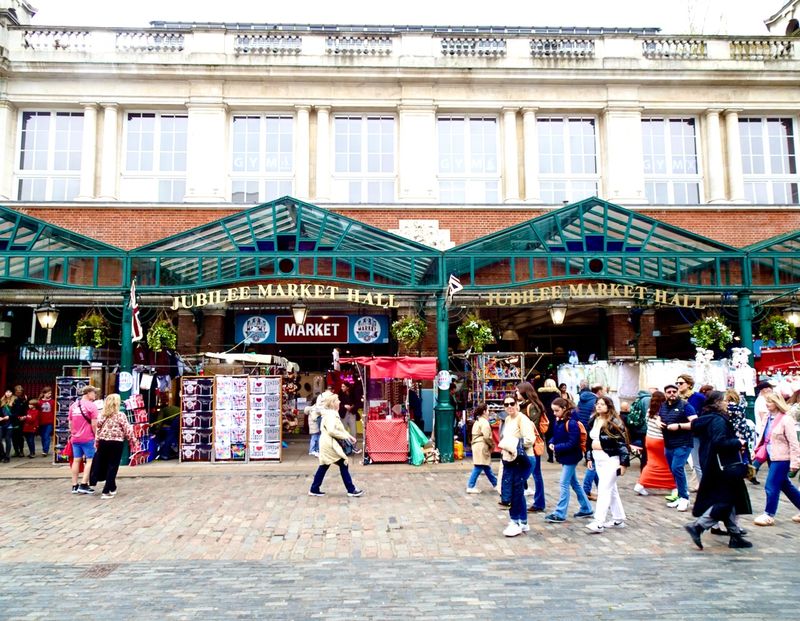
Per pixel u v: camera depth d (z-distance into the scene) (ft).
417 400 51.19
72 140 59.41
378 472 39.58
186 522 26.89
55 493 33.50
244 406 43.39
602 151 61.05
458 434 48.93
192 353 54.90
